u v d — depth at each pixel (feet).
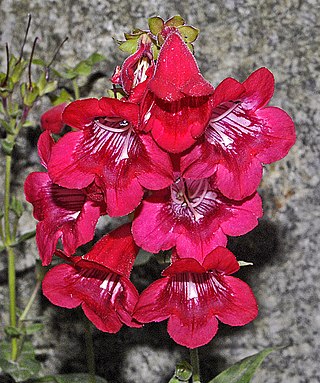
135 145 0.75
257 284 1.27
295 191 1.25
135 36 0.80
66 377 1.18
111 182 0.74
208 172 0.73
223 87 0.69
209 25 1.24
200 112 0.71
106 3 1.26
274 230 1.26
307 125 1.24
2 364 1.19
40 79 1.14
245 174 0.74
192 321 0.78
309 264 1.26
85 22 1.26
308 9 1.23
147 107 0.72
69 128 1.26
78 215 0.80
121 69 0.78
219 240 0.77
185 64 0.73
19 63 1.13
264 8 1.23
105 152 0.76
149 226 0.77
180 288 0.79
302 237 1.26
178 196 0.79
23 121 1.15
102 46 1.27
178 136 0.71
